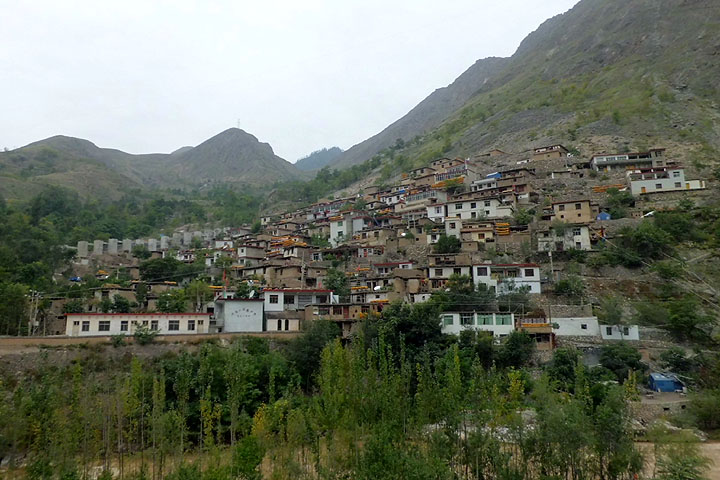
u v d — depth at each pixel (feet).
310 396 199.93
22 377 186.50
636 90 601.21
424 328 216.33
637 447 135.95
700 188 340.59
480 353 209.26
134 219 553.23
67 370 191.62
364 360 148.56
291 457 129.08
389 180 589.73
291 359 210.59
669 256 270.05
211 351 196.95
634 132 497.46
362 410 130.41
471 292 248.52
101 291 280.92
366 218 382.83
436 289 260.62
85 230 456.45
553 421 120.88
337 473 124.06
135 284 302.25
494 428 126.62
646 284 253.85
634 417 165.89
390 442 117.19
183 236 496.64
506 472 117.80
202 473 125.29
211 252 403.13
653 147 452.35
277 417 146.10
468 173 441.68
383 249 331.16
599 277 264.52
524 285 257.34
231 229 495.82
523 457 125.08
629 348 204.23
